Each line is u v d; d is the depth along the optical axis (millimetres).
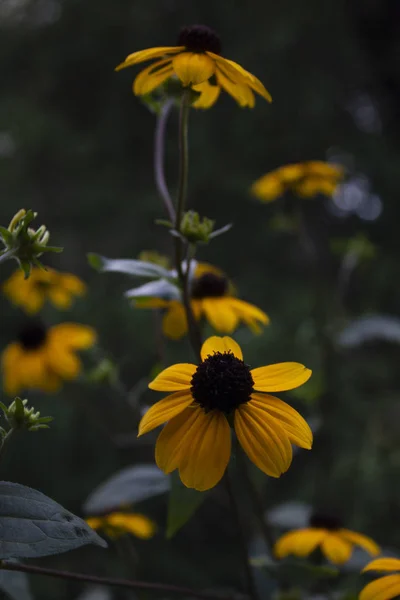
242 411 566
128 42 1742
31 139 1640
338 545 663
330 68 1792
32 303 807
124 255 1645
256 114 1645
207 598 593
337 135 1761
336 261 1696
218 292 704
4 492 535
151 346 1400
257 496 658
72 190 1694
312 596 680
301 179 844
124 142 1743
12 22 1855
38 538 518
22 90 1835
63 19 1768
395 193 1745
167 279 625
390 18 1854
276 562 637
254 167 1682
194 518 1329
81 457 1358
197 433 561
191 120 1644
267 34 1656
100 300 1472
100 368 717
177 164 1700
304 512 743
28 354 783
